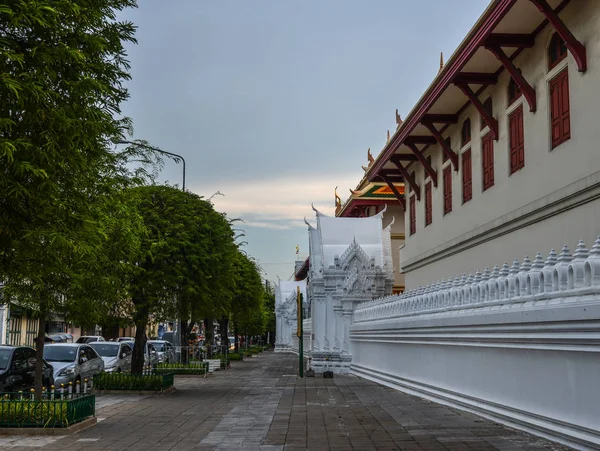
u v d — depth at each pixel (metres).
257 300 55.44
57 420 13.30
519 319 11.54
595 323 9.12
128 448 11.48
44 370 21.36
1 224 9.71
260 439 12.23
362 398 19.89
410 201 33.00
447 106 24.38
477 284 14.38
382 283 35.06
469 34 18.58
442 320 16.45
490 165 21.94
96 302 15.84
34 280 12.57
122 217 17.00
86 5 9.83
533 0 15.92
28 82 8.69
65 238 9.80
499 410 13.11
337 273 37.34
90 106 10.07
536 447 10.42
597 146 14.87
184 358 37.47
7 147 8.16
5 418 13.23
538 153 17.95
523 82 18.39
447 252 25.86
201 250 22.84
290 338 85.50
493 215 21.17
